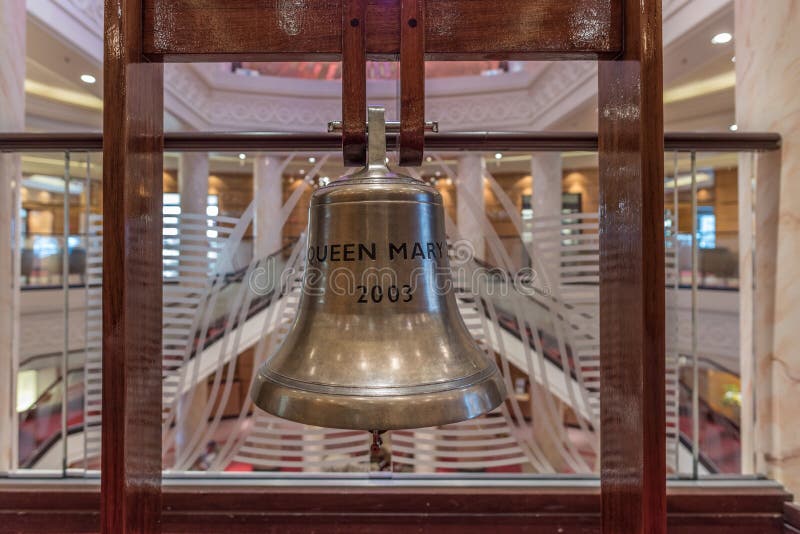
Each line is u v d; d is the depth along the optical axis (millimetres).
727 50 3402
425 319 568
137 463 596
